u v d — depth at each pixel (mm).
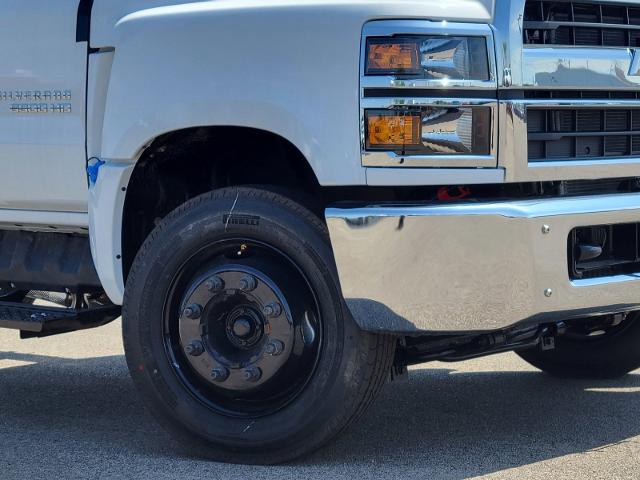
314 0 4102
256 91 4105
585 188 4312
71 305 5281
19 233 5219
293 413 4137
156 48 4340
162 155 4598
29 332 5055
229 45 4176
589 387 5559
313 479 4008
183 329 4293
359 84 3959
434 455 4332
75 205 4836
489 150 3986
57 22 4809
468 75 3982
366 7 3986
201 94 4215
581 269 4113
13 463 4332
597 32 4316
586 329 5359
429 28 3957
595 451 4371
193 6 4344
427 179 3955
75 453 4473
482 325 3941
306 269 4113
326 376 4082
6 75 4941
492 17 4039
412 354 4391
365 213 3936
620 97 4336
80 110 4754
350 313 4047
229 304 4238
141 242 4750
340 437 4297
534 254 3936
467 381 5746
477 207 3902
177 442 4406
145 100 4355
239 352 4230
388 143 3945
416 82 3934
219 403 4293
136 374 4402
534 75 4062
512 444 4488
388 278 3939
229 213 4230
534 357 5738
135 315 4379
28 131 4906
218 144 4637
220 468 4195
